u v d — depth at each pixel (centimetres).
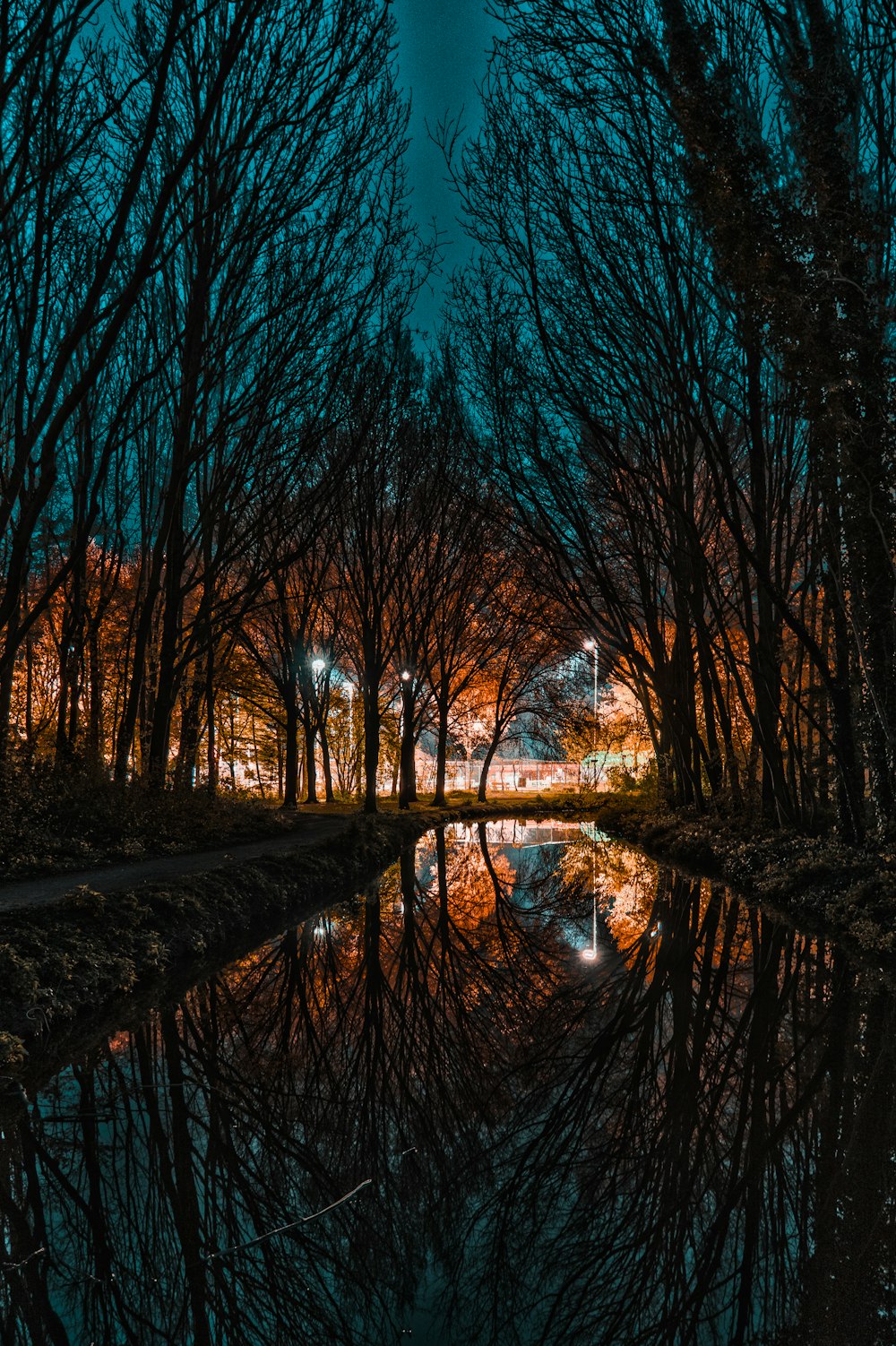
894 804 1443
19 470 1136
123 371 2061
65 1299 405
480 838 3547
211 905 1277
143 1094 678
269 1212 495
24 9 1012
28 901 1022
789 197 1294
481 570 3791
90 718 2253
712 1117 615
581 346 1989
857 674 1546
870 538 1338
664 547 2533
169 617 1953
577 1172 539
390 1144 593
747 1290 396
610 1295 392
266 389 1878
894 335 1332
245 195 1650
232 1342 363
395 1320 387
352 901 1883
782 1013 898
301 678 3603
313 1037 864
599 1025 905
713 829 2239
